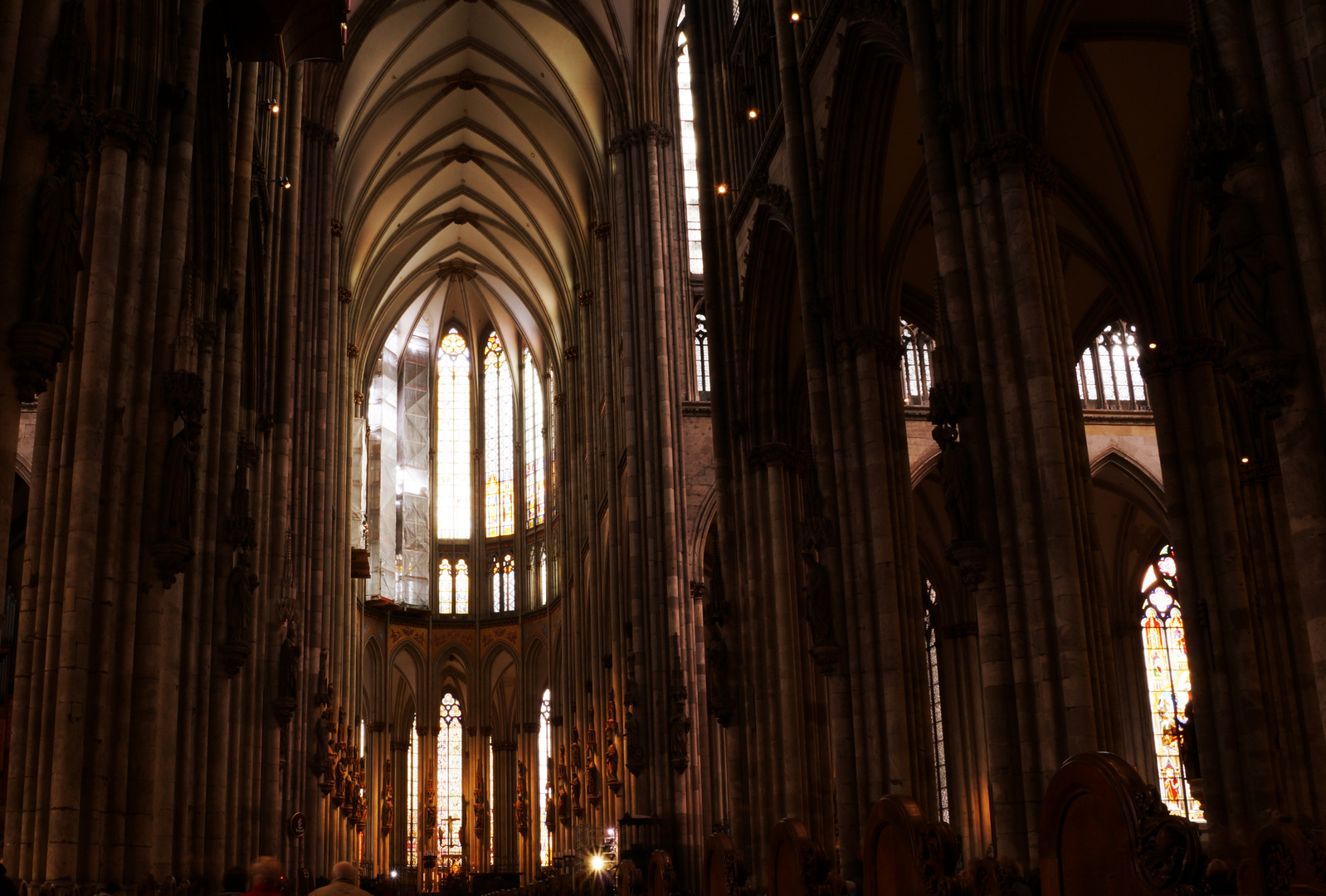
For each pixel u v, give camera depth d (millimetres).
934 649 42469
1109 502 40562
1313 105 10500
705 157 31797
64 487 14906
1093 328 30109
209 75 20359
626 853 35500
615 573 44469
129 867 14656
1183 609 23484
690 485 39156
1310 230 10375
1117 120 23609
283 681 26781
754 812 27109
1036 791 15445
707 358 41062
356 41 41406
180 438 15797
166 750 17078
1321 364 10227
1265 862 11883
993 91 17609
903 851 6859
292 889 31078
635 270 40906
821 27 23719
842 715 21734
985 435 16797
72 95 11312
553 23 44906
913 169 24250
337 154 45656
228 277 21484
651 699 37781
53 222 10992
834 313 23406
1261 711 22219
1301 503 10258
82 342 15305
